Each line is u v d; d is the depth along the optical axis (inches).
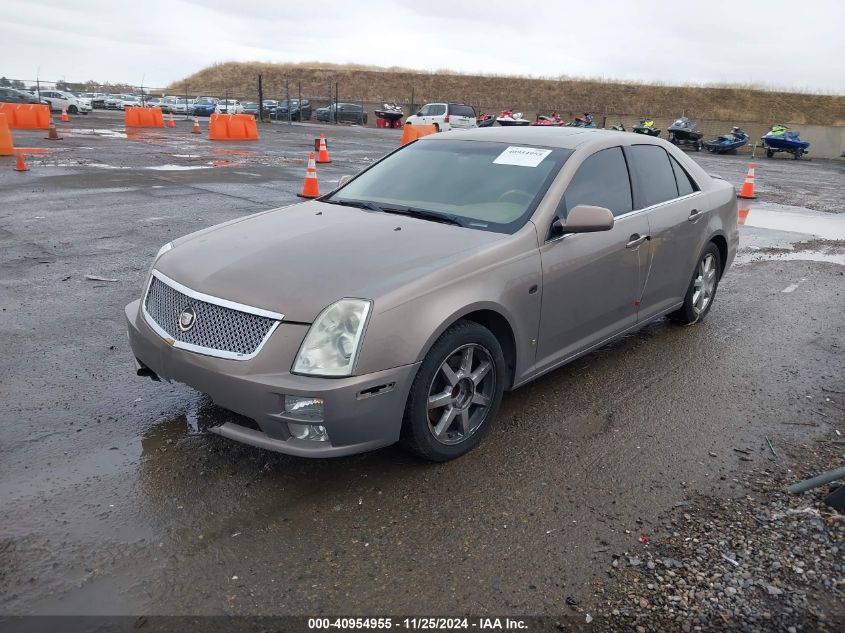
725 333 221.3
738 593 100.5
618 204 173.0
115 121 1354.6
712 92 2277.3
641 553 109.5
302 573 102.1
